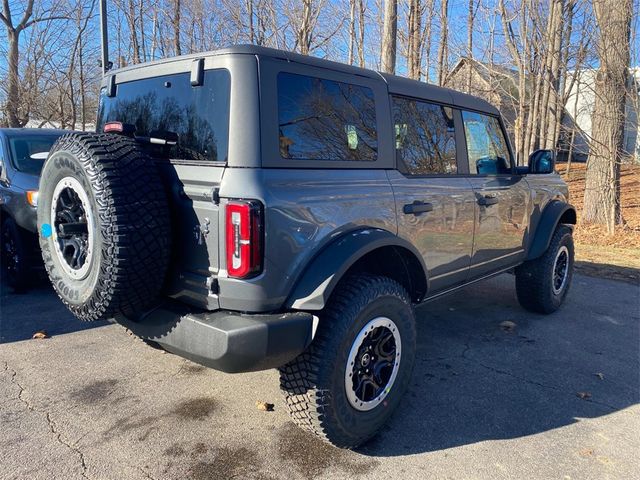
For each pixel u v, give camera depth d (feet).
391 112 11.13
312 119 9.30
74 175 8.66
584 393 12.07
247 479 8.82
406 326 10.36
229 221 8.16
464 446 9.93
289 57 9.08
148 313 9.11
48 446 9.61
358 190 9.89
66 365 13.07
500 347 14.80
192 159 8.98
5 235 19.16
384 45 32.94
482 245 13.88
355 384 9.57
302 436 10.15
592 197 35.63
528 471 9.17
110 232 8.00
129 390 11.85
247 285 8.25
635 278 22.61
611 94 31.94
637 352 14.57
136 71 10.53
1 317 16.48
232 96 8.43
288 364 9.12
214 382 12.32
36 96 59.72
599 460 9.53
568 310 18.29
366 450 9.75
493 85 45.47
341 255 8.96
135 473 8.89
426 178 11.82
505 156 15.31
